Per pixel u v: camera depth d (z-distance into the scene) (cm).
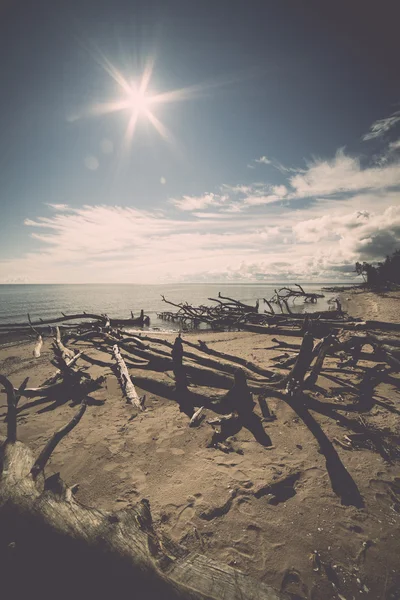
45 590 180
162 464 377
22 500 241
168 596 176
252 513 284
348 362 729
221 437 439
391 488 313
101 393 666
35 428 497
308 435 434
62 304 4259
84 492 325
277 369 773
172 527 269
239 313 2300
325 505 291
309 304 3825
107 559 195
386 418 474
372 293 4519
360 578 214
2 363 1022
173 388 645
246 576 197
